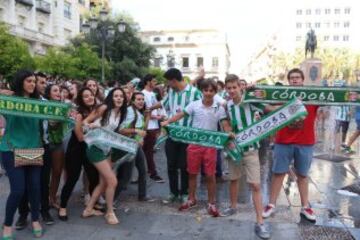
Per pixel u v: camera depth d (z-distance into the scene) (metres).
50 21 43.28
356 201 5.88
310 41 31.22
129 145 4.91
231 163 5.04
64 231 4.65
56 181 5.35
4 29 21.62
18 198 4.25
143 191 5.79
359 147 10.55
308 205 5.12
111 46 36.09
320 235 4.60
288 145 4.98
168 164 5.75
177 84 5.66
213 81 4.97
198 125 5.07
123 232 4.65
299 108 4.50
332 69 62.25
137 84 7.64
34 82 4.38
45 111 4.30
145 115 6.38
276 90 4.68
